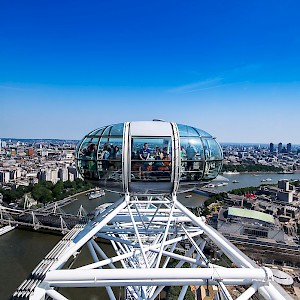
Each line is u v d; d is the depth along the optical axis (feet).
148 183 67.97
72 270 52.75
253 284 54.70
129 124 69.21
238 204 503.61
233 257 63.16
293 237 349.41
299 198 562.25
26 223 349.00
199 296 194.70
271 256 293.64
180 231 91.97
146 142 66.64
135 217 88.33
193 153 68.85
